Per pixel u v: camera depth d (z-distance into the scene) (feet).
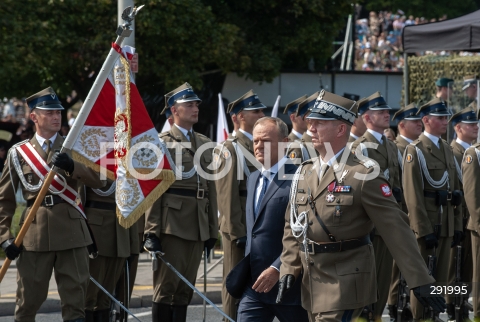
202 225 87.92
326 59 242.17
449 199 96.63
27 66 185.47
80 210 77.51
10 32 182.70
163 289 87.30
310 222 56.65
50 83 208.03
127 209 69.97
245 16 219.20
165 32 191.01
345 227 55.62
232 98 224.12
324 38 222.69
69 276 75.87
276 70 212.64
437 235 95.35
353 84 227.81
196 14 191.93
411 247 54.13
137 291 113.50
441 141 97.91
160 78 211.61
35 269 75.72
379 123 95.45
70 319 75.36
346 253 55.67
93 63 200.03
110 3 187.11
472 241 94.79
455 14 290.97
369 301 55.88
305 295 57.72
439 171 95.66
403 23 251.39
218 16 213.66
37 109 77.10
